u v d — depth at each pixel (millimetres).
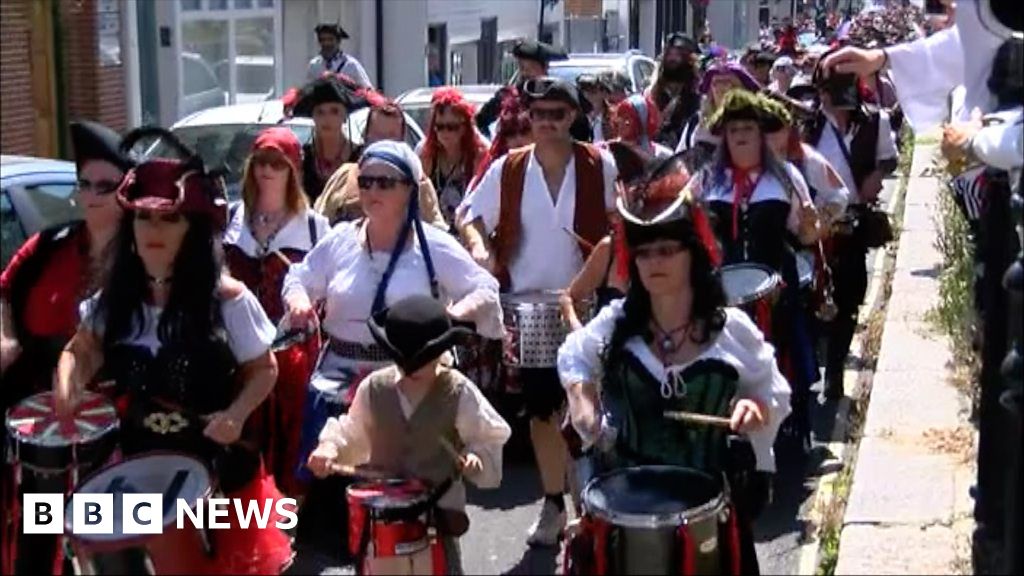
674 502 4867
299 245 7074
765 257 7312
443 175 9242
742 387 5254
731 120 7332
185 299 5219
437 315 5340
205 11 18453
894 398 7824
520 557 6625
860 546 5930
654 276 5148
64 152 15688
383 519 5137
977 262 6734
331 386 6230
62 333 5660
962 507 6285
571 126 7738
